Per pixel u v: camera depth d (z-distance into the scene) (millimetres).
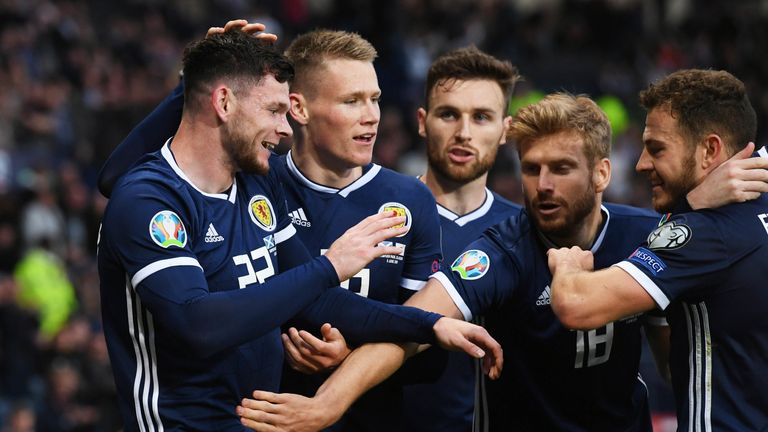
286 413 11914
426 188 14250
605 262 13203
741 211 11883
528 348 13141
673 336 12375
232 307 11078
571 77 52844
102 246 11648
